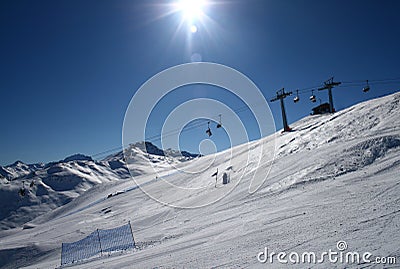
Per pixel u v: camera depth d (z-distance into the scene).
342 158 16.59
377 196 9.59
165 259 8.66
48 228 47.47
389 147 15.59
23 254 25.14
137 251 12.22
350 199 10.12
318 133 25.27
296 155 22.47
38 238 33.16
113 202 49.31
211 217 15.43
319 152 19.72
